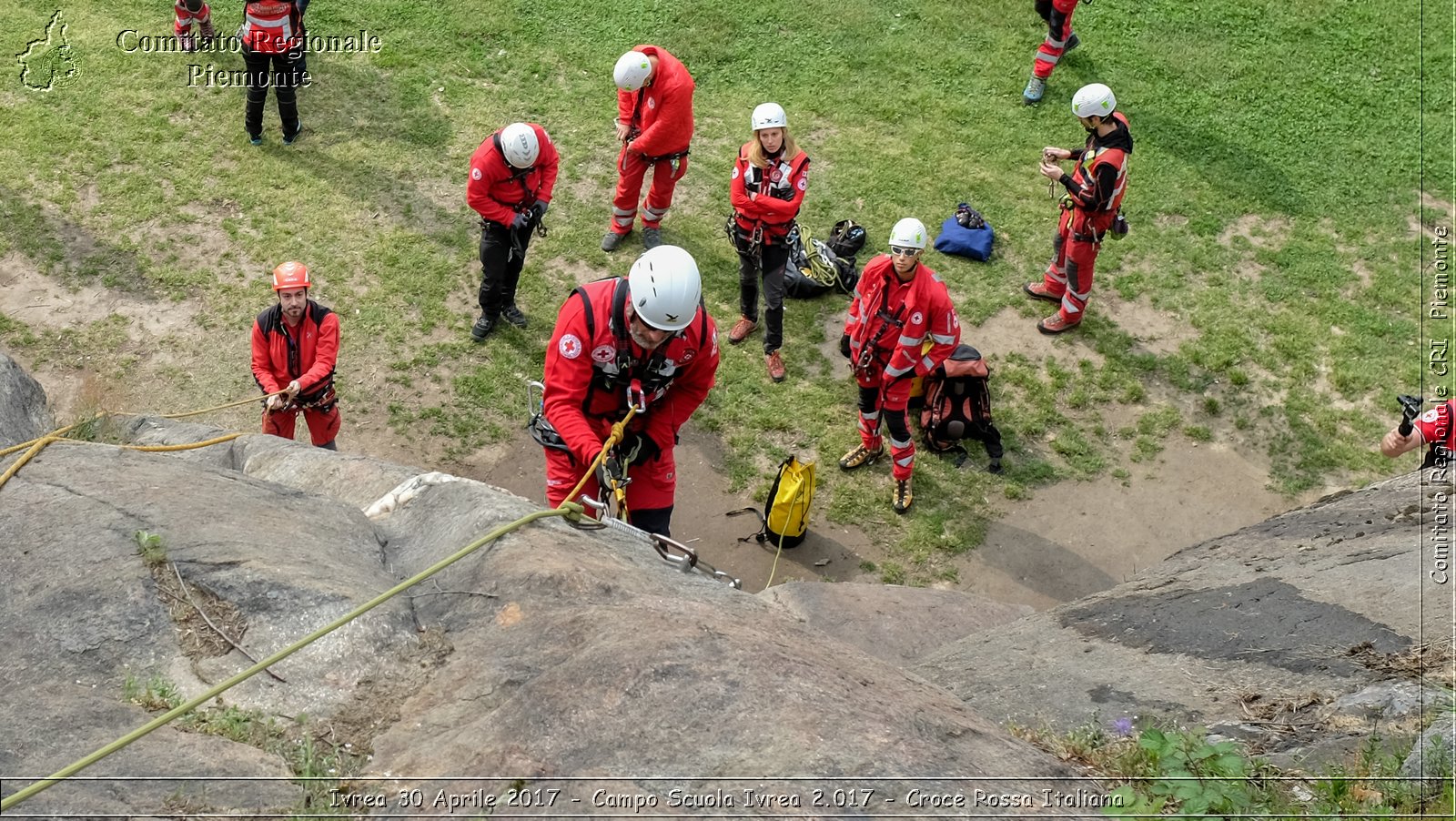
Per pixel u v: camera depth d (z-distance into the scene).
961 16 11.64
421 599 3.49
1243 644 3.92
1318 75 11.20
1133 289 9.04
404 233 8.96
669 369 4.54
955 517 7.33
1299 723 3.33
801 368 8.29
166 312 8.16
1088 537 7.26
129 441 5.64
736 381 8.12
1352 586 4.16
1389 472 7.73
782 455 7.65
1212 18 11.80
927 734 2.88
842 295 8.91
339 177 9.35
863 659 3.60
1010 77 10.99
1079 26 11.62
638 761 2.62
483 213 7.50
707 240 9.26
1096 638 4.45
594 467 4.18
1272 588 4.37
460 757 2.70
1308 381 8.38
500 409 7.81
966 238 9.21
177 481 4.14
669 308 4.23
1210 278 9.20
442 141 9.80
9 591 3.36
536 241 9.07
